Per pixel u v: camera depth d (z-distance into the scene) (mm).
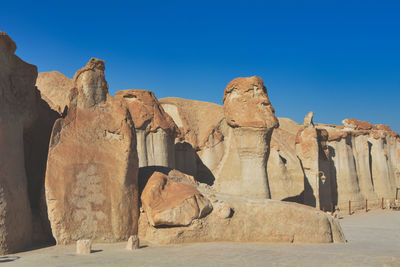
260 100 18578
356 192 33938
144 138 21516
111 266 8664
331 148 34406
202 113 37250
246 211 12586
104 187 11906
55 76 30531
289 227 12523
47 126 13672
